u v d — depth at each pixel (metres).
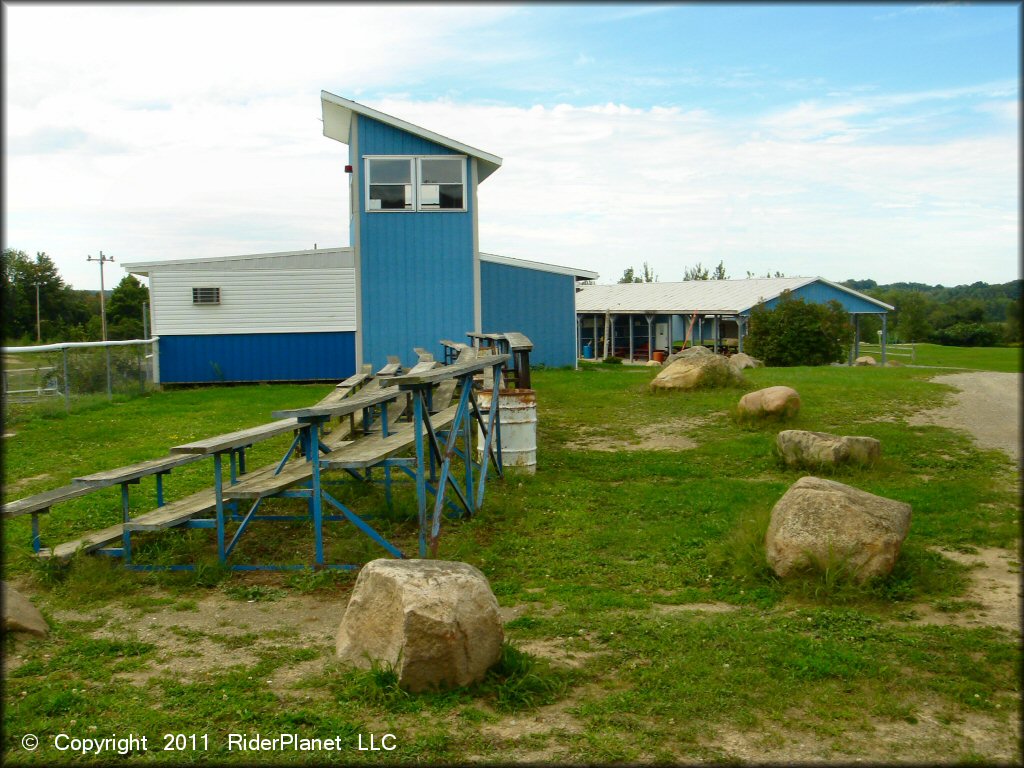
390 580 5.12
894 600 6.35
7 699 4.88
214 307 23.70
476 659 4.96
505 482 10.35
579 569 7.26
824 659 5.25
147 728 4.53
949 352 41.38
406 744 4.35
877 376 18.86
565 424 14.41
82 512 9.04
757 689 4.92
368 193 20.64
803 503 6.79
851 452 10.76
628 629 5.81
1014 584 6.72
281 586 6.92
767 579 6.72
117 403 18.56
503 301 26.67
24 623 5.78
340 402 8.11
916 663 5.23
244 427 14.82
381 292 20.80
